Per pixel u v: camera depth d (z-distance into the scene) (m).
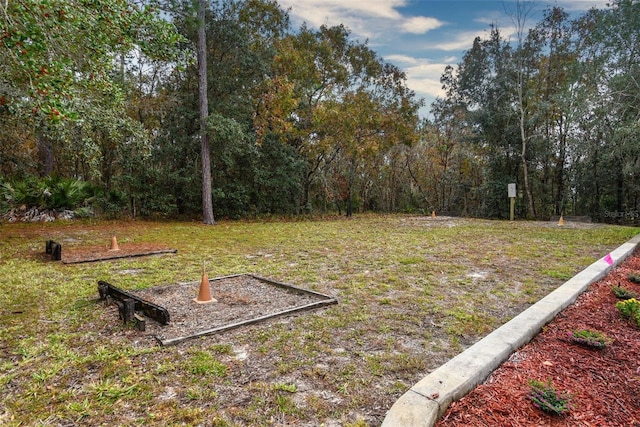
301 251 7.32
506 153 17.39
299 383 2.32
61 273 5.23
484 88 17.42
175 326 3.23
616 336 2.78
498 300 4.05
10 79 4.61
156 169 13.67
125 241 8.50
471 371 2.14
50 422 1.92
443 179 21.64
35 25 3.47
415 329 3.23
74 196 12.63
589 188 15.53
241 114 14.05
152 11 5.61
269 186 15.76
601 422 1.77
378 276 5.16
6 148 12.31
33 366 2.53
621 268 5.02
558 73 17.00
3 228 10.52
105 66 5.92
